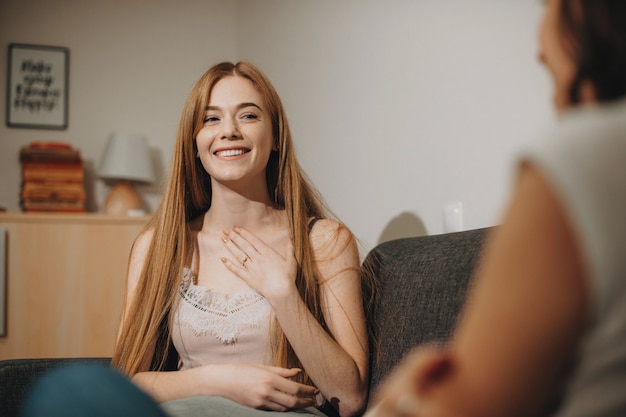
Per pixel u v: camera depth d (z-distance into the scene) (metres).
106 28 3.96
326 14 2.79
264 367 1.41
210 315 1.55
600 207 0.48
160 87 3.99
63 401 0.67
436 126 1.95
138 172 3.61
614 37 0.56
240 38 4.00
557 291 0.49
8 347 3.02
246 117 1.66
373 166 2.37
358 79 2.49
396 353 1.46
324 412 1.60
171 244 1.66
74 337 3.08
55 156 3.52
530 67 1.53
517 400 0.51
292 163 1.73
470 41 1.78
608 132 0.50
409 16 2.11
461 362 0.54
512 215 0.52
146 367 1.61
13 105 3.80
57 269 3.09
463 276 1.35
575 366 0.52
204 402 1.32
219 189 1.67
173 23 4.04
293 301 1.48
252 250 1.57
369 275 1.69
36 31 3.87
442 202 1.93
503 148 1.63
